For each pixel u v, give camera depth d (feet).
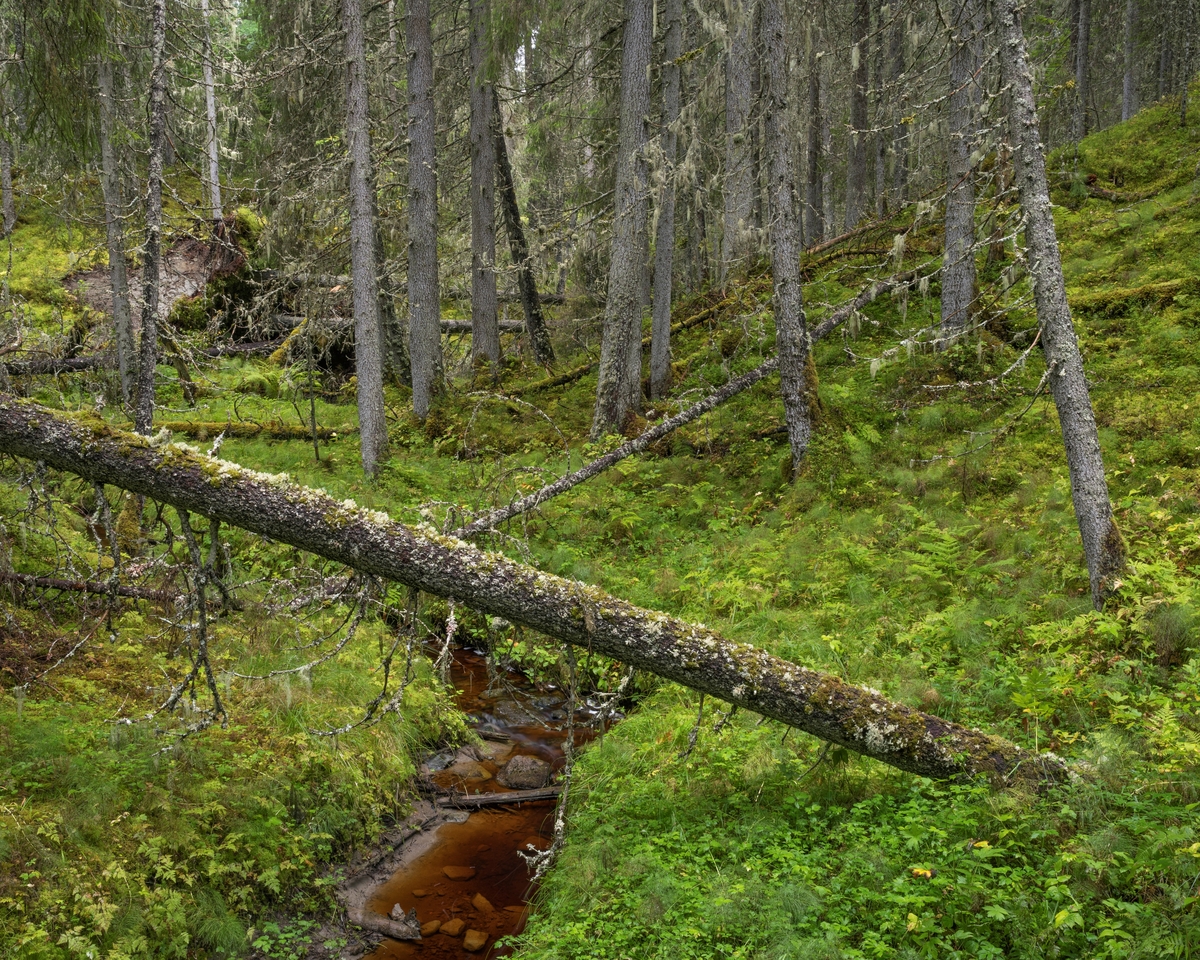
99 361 44.70
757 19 41.60
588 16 51.44
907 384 40.73
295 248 56.24
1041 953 11.41
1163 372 35.40
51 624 21.53
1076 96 65.21
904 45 54.39
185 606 16.22
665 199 49.14
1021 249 22.03
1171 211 51.90
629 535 35.86
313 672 22.79
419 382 52.42
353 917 16.98
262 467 42.88
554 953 14.10
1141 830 12.60
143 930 14.29
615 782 19.97
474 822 20.63
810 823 16.15
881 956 11.98
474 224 56.85
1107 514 21.30
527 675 28.86
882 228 59.21
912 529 30.45
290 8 57.47
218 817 17.07
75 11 23.66
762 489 37.81
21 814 15.10
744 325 49.57
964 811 14.30
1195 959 10.45
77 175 30.07
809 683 15.94
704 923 13.58
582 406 52.60
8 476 20.80
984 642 21.85
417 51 49.85
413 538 15.26
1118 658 19.07
